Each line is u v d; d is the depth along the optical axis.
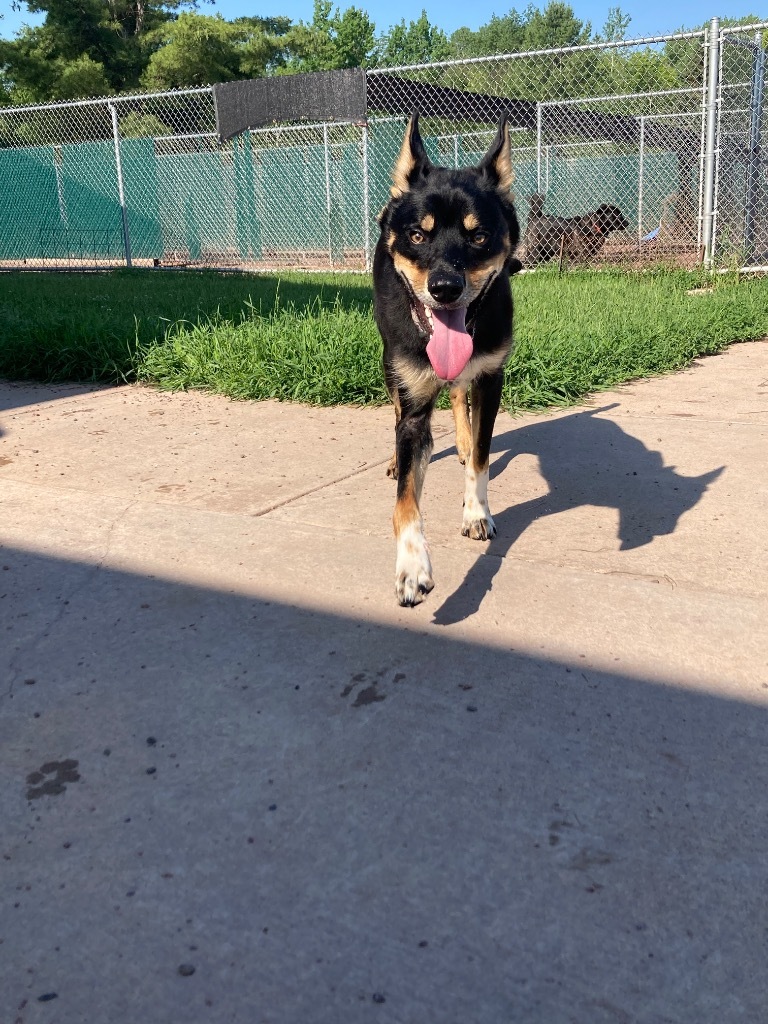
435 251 2.96
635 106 16.28
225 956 1.43
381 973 1.39
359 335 5.88
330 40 53.34
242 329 6.45
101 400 5.76
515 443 4.53
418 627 2.51
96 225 20.89
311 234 19.14
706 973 1.39
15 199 21.19
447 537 3.26
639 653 2.36
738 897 1.54
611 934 1.46
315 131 18.80
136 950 1.44
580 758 1.92
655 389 5.79
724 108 11.75
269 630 2.50
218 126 12.95
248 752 1.95
